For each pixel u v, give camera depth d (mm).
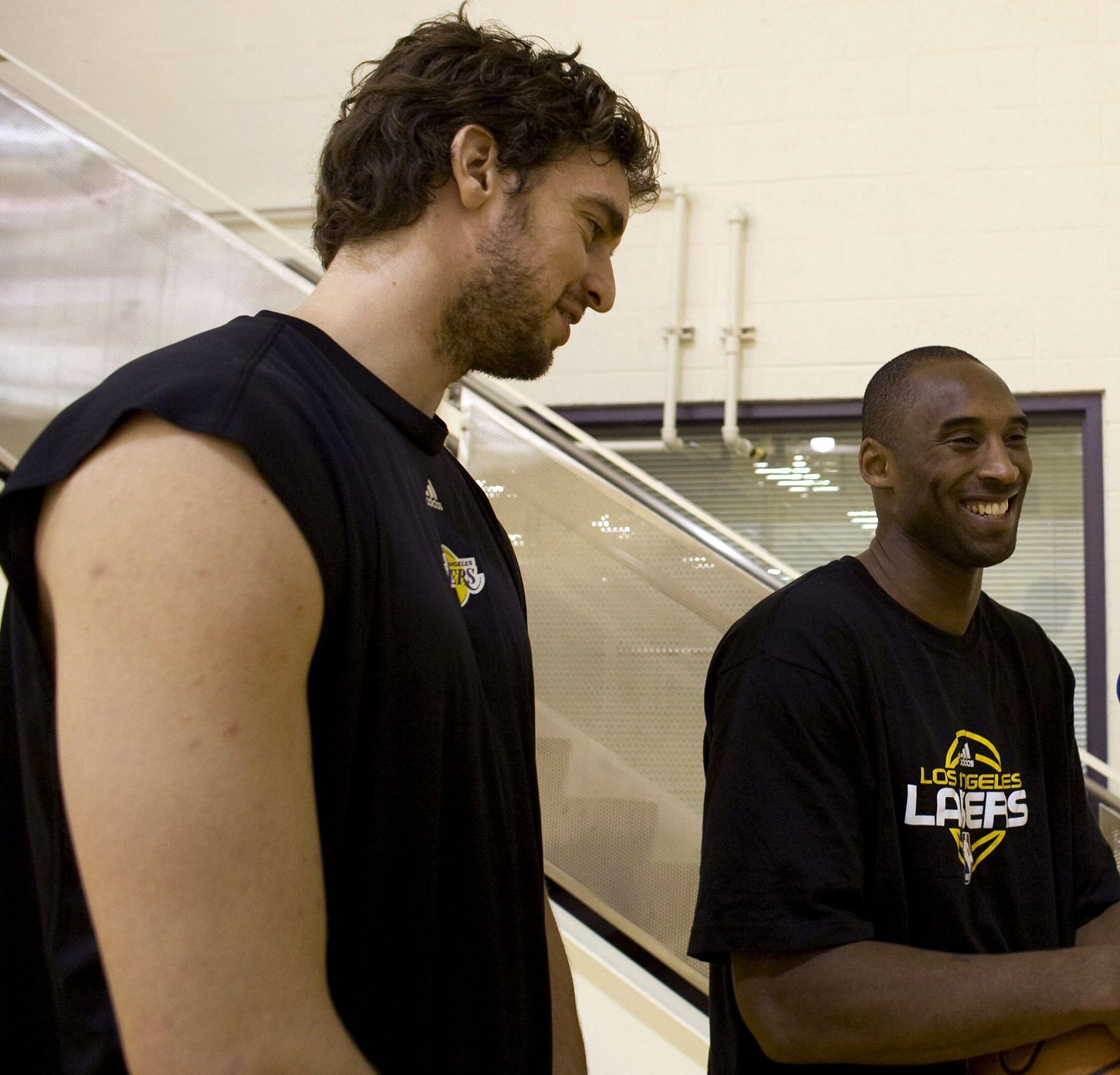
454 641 783
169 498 575
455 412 2031
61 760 549
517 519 1985
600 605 1927
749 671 1206
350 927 693
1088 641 3141
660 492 2207
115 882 521
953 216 3373
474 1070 786
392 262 837
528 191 845
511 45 883
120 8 4023
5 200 2266
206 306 2127
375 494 724
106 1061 599
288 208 3756
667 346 3475
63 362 2180
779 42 3553
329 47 3840
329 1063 553
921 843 1181
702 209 3531
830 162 3471
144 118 3932
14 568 613
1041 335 3273
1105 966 1051
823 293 3426
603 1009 1804
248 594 574
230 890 533
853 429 3428
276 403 666
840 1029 1053
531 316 857
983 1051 1050
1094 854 1366
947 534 1303
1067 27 3383
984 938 1201
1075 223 3299
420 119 829
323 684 669
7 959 638
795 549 3406
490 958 805
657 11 3646
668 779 1855
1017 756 1308
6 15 4094
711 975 1329
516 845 902
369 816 701
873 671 1210
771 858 1105
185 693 542
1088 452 3225
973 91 3410
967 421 1305
